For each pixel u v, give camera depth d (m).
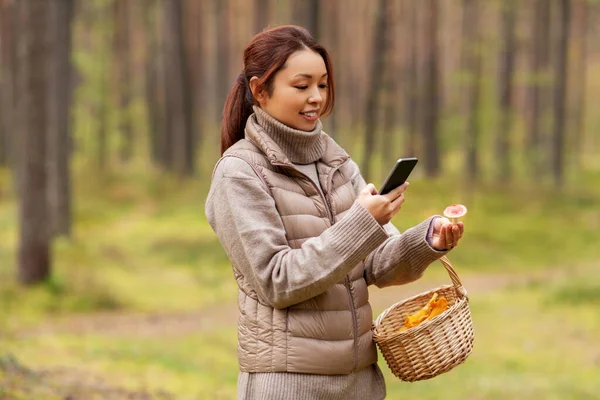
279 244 2.49
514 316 12.12
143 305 13.00
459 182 27.66
